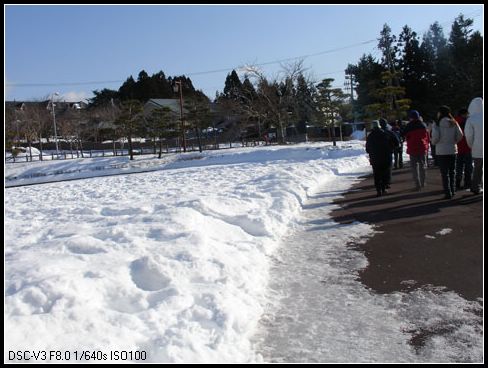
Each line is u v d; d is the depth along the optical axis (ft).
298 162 72.84
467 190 35.91
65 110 265.54
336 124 126.62
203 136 210.59
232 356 12.55
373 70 165.99
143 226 24.20
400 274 18.84
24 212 35.81
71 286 14.35
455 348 12.95
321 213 31.50
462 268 19.06
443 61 164.14
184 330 12.97
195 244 20.62
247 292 17.11
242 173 58.65
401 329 14.20
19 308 13.04
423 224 26.35
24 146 204.13
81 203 39.75
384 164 36.86
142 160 133.18
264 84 173.58
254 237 24.84
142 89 309.22
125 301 14.82
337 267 20.20
